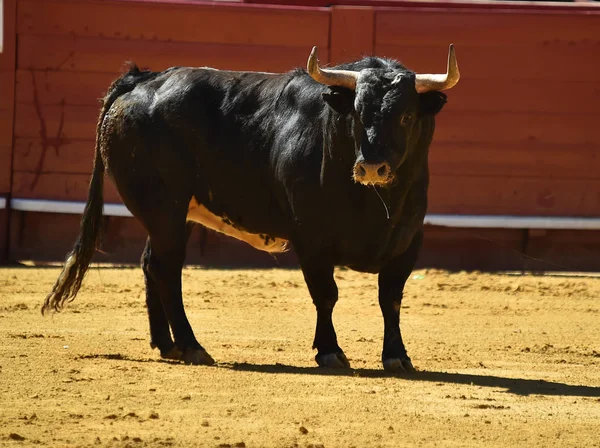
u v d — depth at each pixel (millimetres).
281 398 17484
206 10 38750
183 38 38844
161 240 22172
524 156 38906
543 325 27859
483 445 14859
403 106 18719
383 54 38906
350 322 27672
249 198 21844
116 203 38812
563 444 15047
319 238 20438
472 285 34719
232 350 22812
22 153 39000
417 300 31719
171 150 22109
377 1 40562
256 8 38781
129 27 38781
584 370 21281
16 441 14586
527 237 39219
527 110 38906
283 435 15086
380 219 19875
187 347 21312
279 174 20969
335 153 19828
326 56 38969
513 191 38969
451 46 18734
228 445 14461
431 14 38781
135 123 22297
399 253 20453
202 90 22391
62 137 39031
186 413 16375
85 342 23250
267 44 38906
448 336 25656
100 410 16500
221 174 22047
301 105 20938
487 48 38812
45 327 25203
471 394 18234
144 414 16266
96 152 23312
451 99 38844
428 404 17328
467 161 38875
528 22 38750
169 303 21906
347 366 20750
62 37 38844
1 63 38844
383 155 18422
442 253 39375
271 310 29125
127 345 23172
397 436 15195
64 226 39531
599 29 38781
